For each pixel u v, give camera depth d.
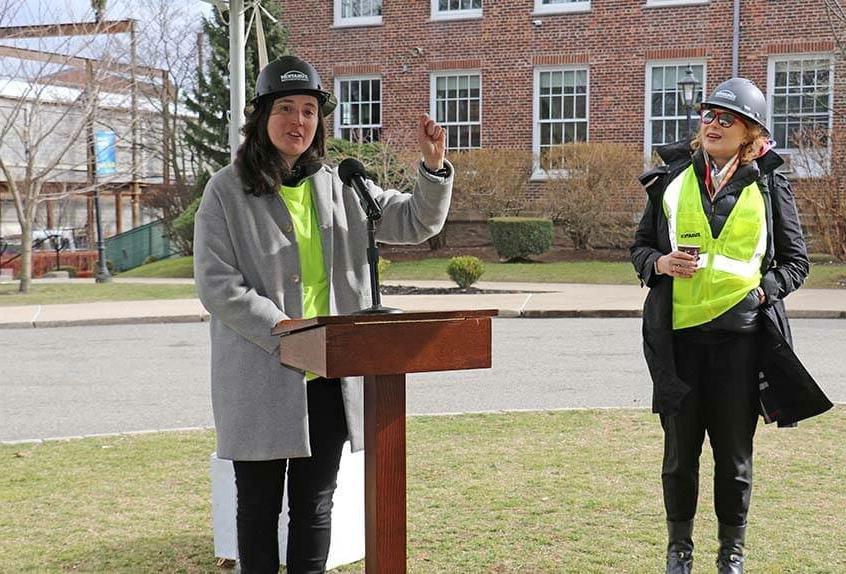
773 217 3.88
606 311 15.33
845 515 4.85
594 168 23.22
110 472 5.96
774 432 6.69
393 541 2.71
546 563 4.25
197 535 4.74
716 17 23.97
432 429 6.98
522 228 22.78
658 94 24.67
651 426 6.99
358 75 27.22
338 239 3.41
